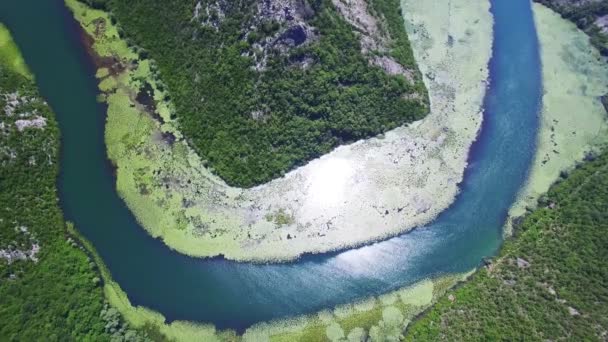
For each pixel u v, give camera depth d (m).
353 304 103.25
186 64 123.06
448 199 115.00
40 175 112.56
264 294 104.00
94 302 99.88
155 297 102.81
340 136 118.75
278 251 107.56
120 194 113.12
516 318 95.00
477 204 114.81
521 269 103.38
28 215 106.69
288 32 113.50
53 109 122.31
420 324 98.50
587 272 100.19
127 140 119.44
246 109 115.31
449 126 123.56
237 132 115.50
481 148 121.88
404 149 119.56
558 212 111.12
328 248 108.19
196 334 99.56
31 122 117.31
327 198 112.81
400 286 105.31
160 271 105.62
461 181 117.44
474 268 107.06
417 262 108.00
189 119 119.69
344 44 119.31
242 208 111.31
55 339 94.19
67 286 100.50
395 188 114.94
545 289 98.69
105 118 122.00
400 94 122.94
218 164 115.00
